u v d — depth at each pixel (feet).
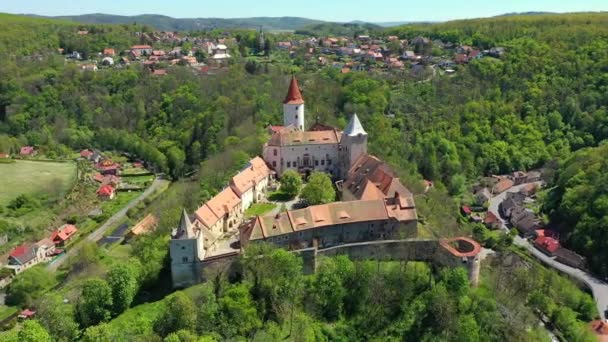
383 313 389.60
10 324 458.50
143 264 433.48
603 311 491.72
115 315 398.01
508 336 386.73
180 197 611.88
